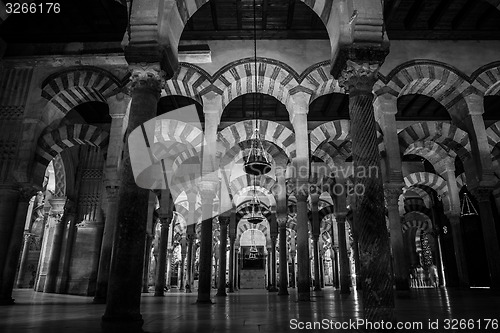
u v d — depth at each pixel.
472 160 9.51
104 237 8.20
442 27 9.23
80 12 8.59
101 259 8.07
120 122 8.72
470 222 15.42
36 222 23.41
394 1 8.26
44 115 9.02
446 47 9.22
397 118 12.52
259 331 3.34
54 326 3.75
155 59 4.41
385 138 8.58
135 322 3.51
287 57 9.00
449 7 8.52
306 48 9.09
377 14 4.40
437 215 17.19
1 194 8.41
